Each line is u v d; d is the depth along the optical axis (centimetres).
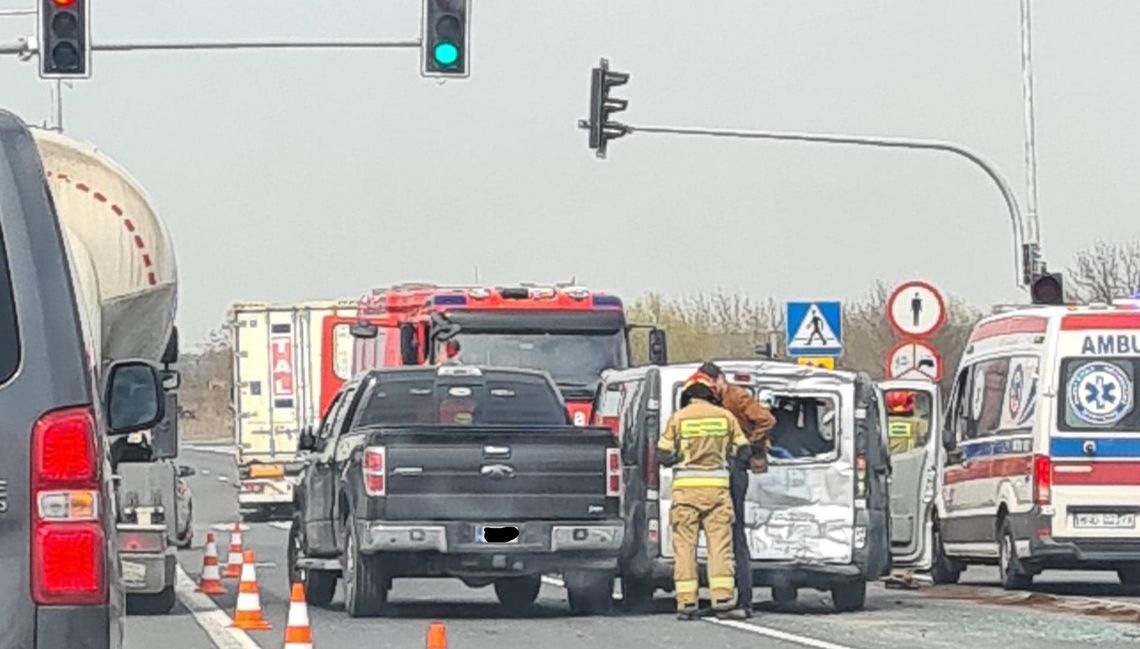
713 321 7438
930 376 2661
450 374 2025
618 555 1864
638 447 1930
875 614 1930
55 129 1953
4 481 667
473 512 1823
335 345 3734
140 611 1962
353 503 1852
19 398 671
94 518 675
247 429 3984
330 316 3706
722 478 1858
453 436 1823
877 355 6681
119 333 1922
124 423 870
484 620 1867
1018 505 2191
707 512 1856
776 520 1919
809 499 1920
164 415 879
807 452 1936
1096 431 2144
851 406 1933
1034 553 2153
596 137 3047
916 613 1944
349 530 1870
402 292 3058
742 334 7381
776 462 1920
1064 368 2155
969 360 2405
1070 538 2144
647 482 1914
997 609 1994
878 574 1931
